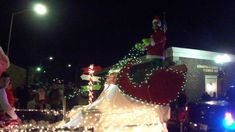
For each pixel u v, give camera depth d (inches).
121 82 257.8
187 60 956.6
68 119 298.5
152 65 296.5
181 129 460.4
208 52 990.4
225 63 1031.0
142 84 263.7
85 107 275.6
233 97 422.3
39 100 646.5
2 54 225.0
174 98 272.5
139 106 259.3
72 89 689.0
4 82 242.2
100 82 369.1
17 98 633.0
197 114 468.8
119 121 251.4
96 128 245.6
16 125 251.3
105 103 255.1
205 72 987.9
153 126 263.3
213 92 912.3
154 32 312.2
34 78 1090.7
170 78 272.8
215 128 425.1
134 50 300.0
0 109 244.2
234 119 395.5
